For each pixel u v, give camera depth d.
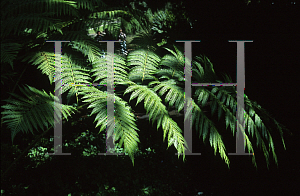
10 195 3.28
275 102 5.63
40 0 2.53
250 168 4.57
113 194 3.66
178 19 6.88
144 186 3.96
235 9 6.77
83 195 3.60
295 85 5.85
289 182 4.14
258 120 2.13
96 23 2.76
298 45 6.00
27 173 3.78
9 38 2.56
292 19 6.08
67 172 4.01
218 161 4.82
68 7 2.59
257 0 6.61
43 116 1.84
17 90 4.12
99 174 3.98
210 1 6.96
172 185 4.14
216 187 4.15
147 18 2.98
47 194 3.52
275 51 6.20
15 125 1.73
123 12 2.86
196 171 4.55
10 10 2.42
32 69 4.21
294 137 5.05
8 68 3.30
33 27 2.17
